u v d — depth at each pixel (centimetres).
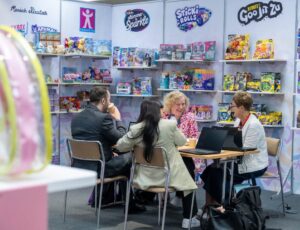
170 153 388
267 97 627
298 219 476
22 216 96
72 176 106
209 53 662
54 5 710
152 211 488
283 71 611
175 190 390
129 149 397
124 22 772
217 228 383
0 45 108
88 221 448
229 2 658
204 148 418
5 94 100
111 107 555
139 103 757
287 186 609
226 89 647
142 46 754
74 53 706
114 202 505
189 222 410
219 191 438
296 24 597
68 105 718
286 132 607
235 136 429
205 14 682
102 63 773
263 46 612
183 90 684
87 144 415
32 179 102
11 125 99
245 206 395
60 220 451
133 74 768
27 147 100
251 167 450
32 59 108
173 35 718
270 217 482
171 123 387
